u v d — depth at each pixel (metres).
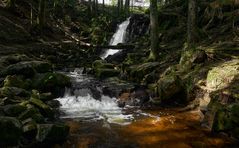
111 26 44.44
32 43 25.97
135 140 9.45
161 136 9.83
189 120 11.45
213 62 14.84
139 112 12.68
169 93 13.44
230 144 9.13
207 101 12.09
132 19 36.62
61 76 14.95
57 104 13.23
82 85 15.65
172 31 25.91
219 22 21.22
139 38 32.09
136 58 22.03
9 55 18.30
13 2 29.94
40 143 8.52
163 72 16.59
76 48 28.94
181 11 28.56
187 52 16.17
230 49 15.34
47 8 39.75
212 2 23.38
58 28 35.84
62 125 9.30
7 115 9.41
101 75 18.73
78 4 53.84
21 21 29.27
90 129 10.42
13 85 12.80
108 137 9.68
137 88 15.48
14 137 8.14
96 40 36.66
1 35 23.77
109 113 12.55
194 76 13.98
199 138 9.62
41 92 13.86
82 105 13.67
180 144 9.14
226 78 12.18
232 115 9.68
